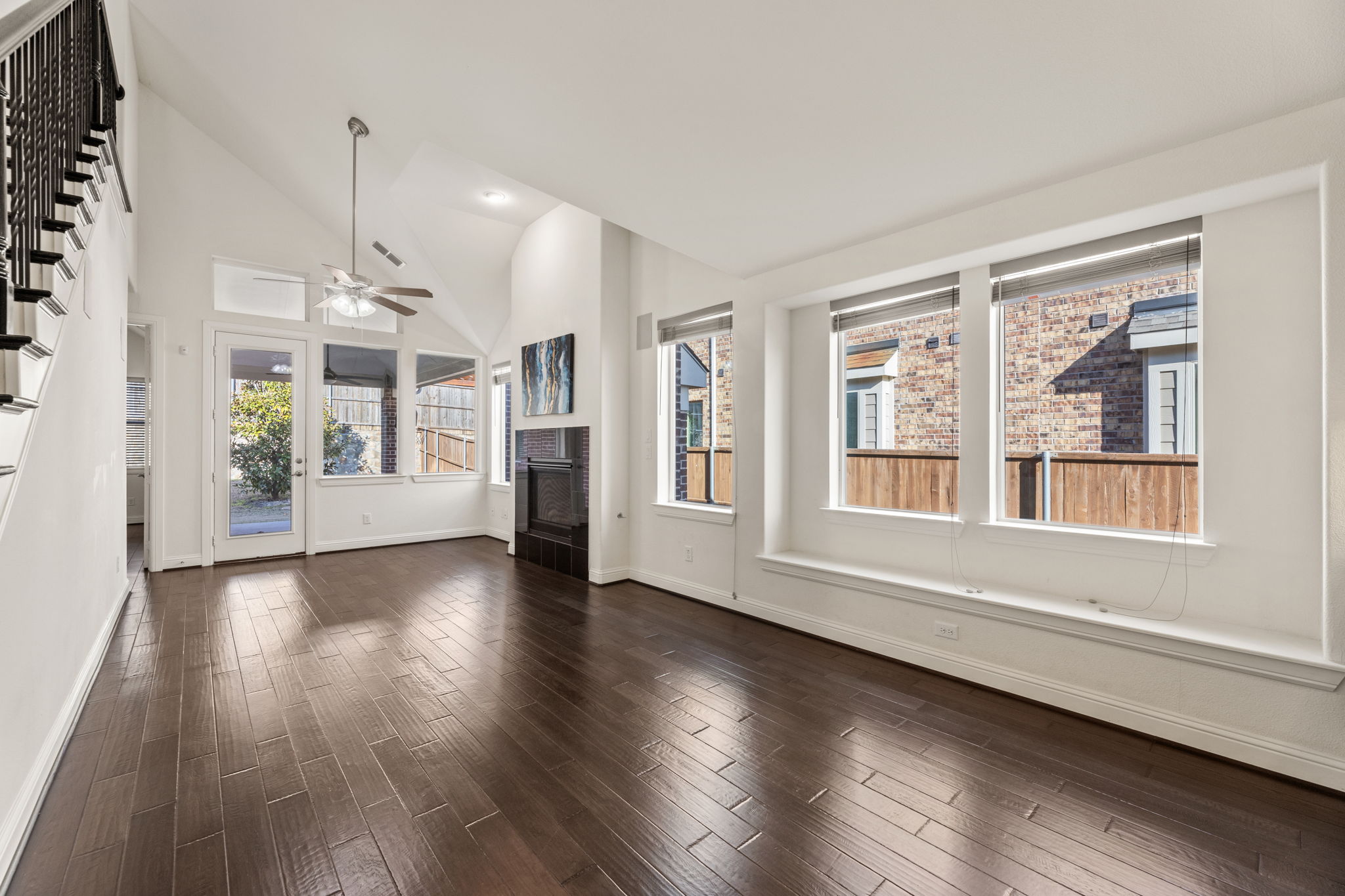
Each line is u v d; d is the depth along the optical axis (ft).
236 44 12.24
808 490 12.80
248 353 18.35
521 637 11.59
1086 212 7.92
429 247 18.15
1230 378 7.54
